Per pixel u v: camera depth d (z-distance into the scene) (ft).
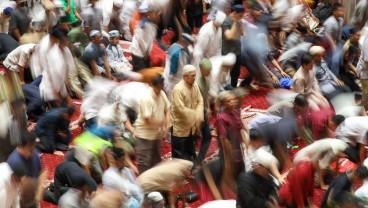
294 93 46.88
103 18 68.59
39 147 46.47
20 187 32.86
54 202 39.93
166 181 37.11
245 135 39.99
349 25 65.16
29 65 56.18
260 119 42.24
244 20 56.95
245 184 32.89
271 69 57.77
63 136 47.32
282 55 57.57
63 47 50.11
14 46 59.62
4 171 31.83
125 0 69.62
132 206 35.47
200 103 42.70
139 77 45.85
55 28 49.90
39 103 50.90
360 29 61.72
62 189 37.40
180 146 42.63
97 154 38.40
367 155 44.98
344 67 56.80
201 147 43.68
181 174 37.58
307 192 36.37
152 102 40.22
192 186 41.68
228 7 65.51
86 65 54.34
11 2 67.62
